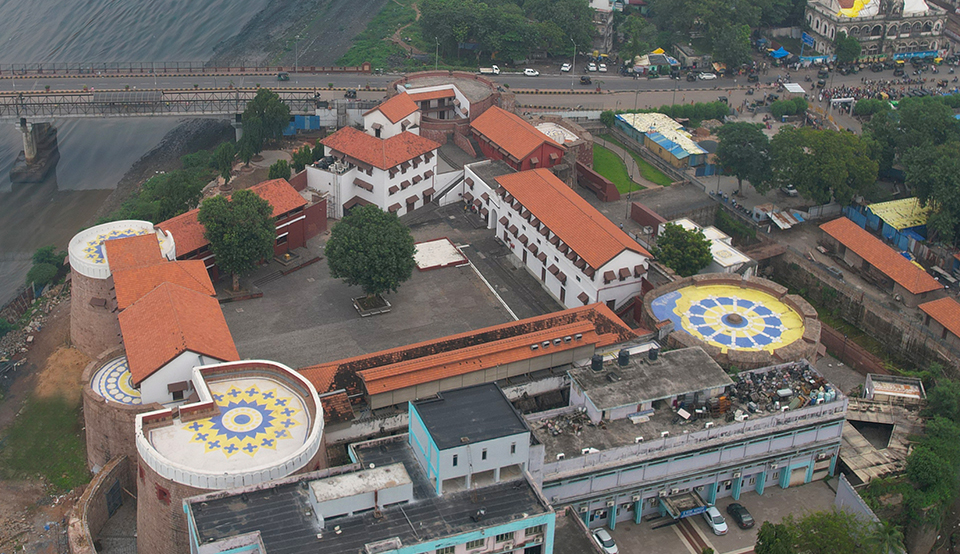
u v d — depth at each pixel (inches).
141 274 6102.4
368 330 6835.6
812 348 6274.6
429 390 5728.3
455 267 7642.7
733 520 5497.1
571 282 7145.7
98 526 5388.8
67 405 6289.4
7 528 5457.7
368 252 6766.7
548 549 4493.1
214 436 4877.0
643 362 5693.9
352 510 4313.5
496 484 4569.4
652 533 5388.8
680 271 7298.2
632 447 5191.9
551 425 5374.0
